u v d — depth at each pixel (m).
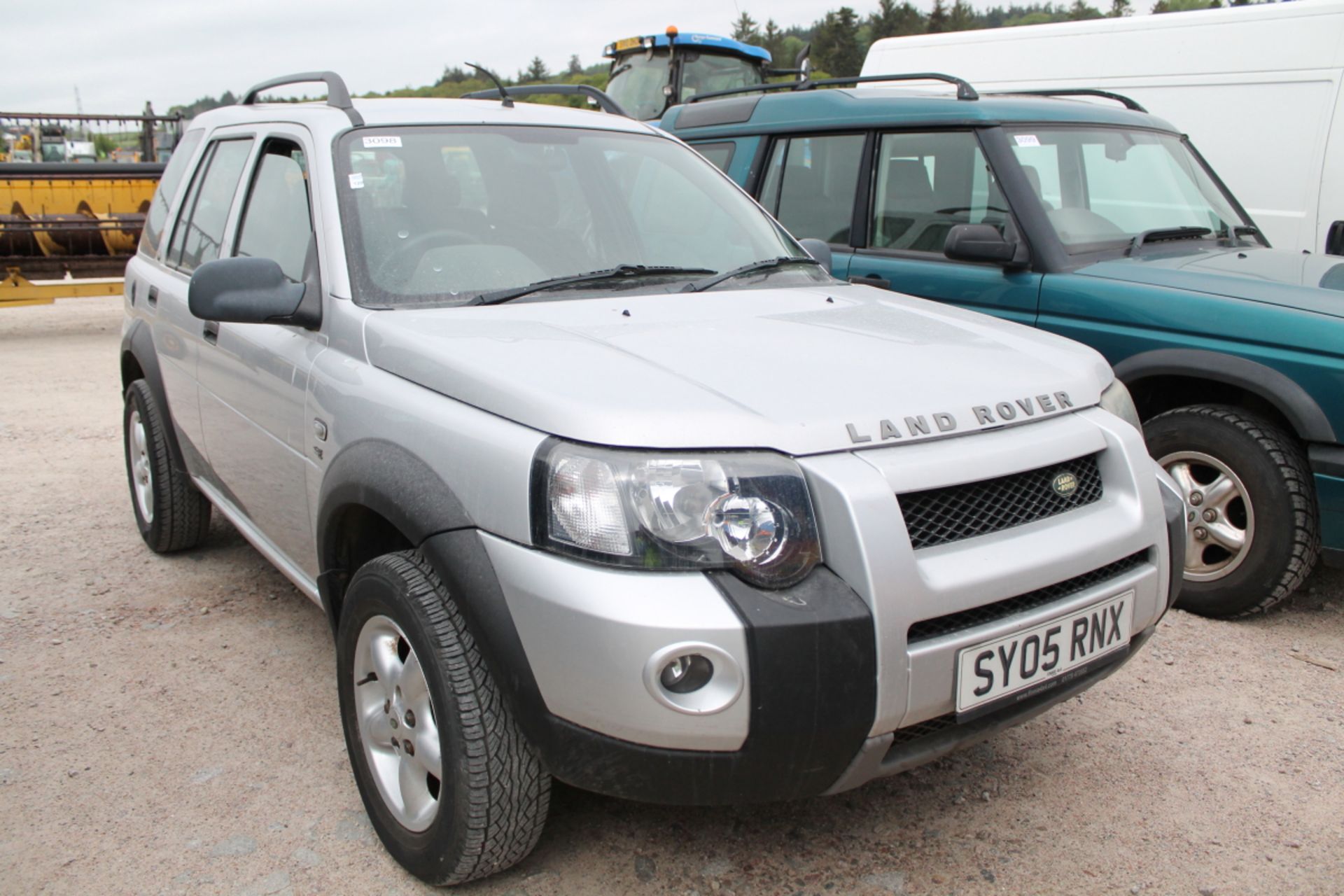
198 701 3.24
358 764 2.55
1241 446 3.72
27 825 2.60
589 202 3.22
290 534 3.06
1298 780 2.85
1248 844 2.57
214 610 3.93
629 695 1.89
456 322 2.56
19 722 3.10
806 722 1.92
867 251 4.99
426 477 2.21
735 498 1.94
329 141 3.05
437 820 2.24
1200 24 6.69
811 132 5.30
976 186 4.59
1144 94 6.92
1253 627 3.84
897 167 4.93
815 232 5.25
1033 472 2.27
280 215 3.25
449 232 2.92
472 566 2.07
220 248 3.64
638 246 3.19
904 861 2.49
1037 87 7.48
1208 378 3.77
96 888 2.38
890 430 2.10
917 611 1.98
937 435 2.14
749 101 5.73
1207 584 3.89
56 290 11.07
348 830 2.60
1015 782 2.83
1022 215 4.36
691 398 2.08
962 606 2.04
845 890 2.39
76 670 3.44
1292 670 3.50
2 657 3.53
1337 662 3.56
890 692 1.97
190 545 4.45
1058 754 2.98
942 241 4.71
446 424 2.22
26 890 2.36
